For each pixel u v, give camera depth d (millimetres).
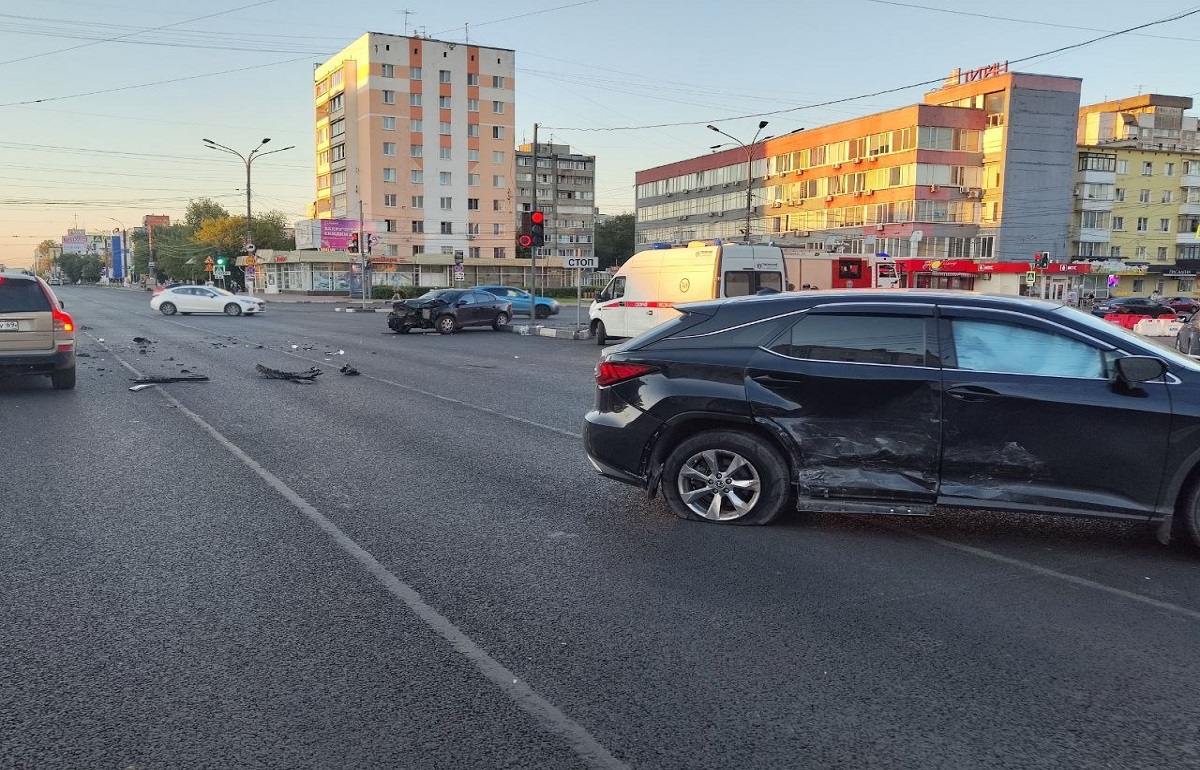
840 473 5281
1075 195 71062
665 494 5777
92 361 16562
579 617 4074
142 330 26562
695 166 86750
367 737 2979
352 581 4551
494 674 3471
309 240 78562
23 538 5242
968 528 5629
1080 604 4277
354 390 12570
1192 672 3523
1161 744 2965
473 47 84812
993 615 4125
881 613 4137
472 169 86000
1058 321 5086
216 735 2982
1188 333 16125
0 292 11617
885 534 5480
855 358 5297
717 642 3789
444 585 4504
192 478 6895
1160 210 75812
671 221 90875
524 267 84375
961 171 64312
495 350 20562
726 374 5500
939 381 5102
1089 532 5551
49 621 3969
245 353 18594
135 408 10609
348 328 29312
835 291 5664
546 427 9469
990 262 53719
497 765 2807
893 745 2943
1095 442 4891
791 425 5355
